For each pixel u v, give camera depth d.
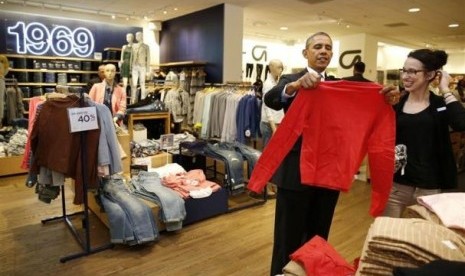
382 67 13.23
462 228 1.07
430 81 1.79
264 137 4.35
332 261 1.27
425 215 1.21
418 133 1.79
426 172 1.79
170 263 2.71
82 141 2.69
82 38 7.83
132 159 4.11
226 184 3.79
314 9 7.42
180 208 3.20
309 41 1.75
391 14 7.80
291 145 1.60
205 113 5.44
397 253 0.96
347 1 6.71
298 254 1.31
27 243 3.02
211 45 7.30
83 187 2.77
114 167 2.90
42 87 7.05
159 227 3.20
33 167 2.81
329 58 1.73
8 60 6.61
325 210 1.85
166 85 6.89
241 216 3.68
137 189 3.37
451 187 1.80
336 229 3.36
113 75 4.18
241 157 3.97
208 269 2.63
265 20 8.70
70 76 7.44
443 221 1.12
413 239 0.95
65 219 3.47
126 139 3.73
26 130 5.50
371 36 10.80
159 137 4.86
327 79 1.78
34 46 7.23
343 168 1.56
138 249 2.93
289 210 1.80
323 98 1.56
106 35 8.19
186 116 6.49
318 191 1.82
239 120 4.69
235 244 3.04
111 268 2.63
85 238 3.00
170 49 8.66
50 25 7.41
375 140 1.55
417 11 7.47
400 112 1.85
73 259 2.76
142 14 8.01
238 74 7.30
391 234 0.99
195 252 2.89
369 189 4.60
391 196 1.89
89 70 7.64
